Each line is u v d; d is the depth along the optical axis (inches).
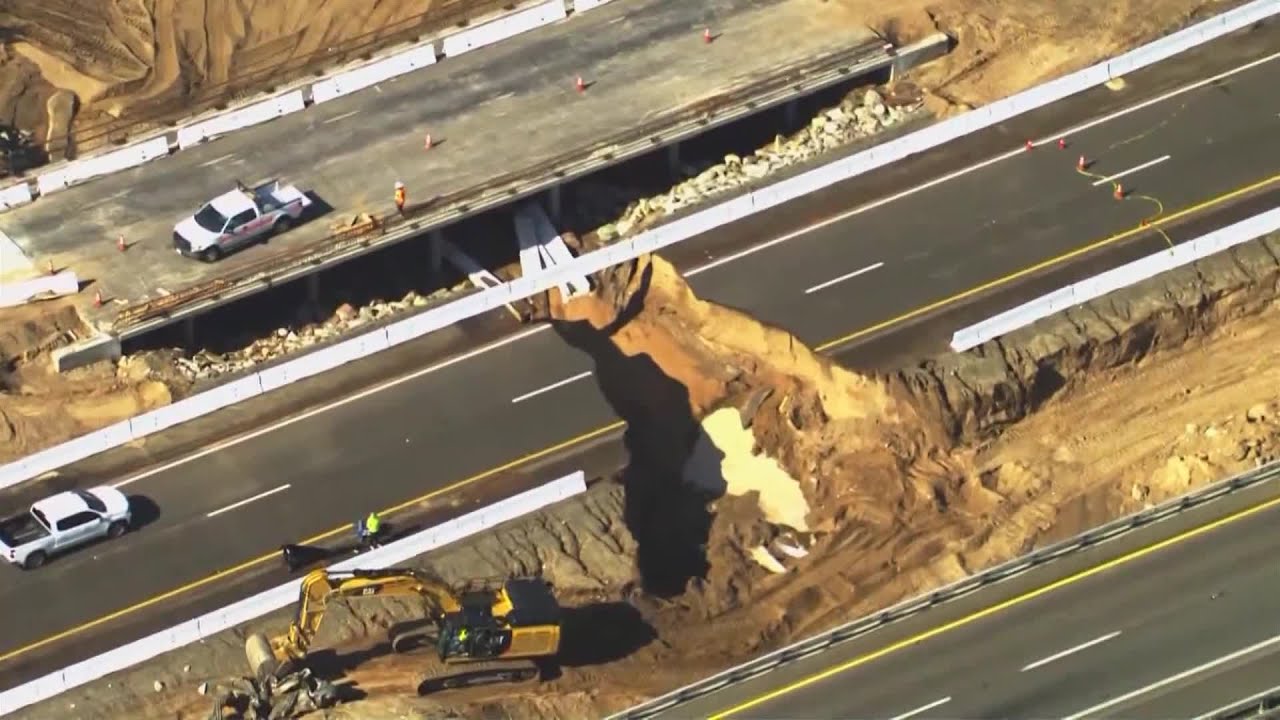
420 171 3553.2
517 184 3521.2
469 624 2834.6
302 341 3390.7
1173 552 2918.3
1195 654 2778.1
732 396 3314.5
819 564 3088.1
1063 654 2795.3
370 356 3326.8
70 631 2930.6
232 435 3198.8
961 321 3299.7
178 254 3420.3
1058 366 3260.3
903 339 3280.0
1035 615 2851.9
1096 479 3152.1
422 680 2864.2
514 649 2866.6
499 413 3218.5
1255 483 3002.0
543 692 2874.0
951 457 3186.5
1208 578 2876.5
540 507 3080.7
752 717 2746.1
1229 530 2940.5
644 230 3550.7
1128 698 2728.8
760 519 3166.8
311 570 2982.3
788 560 3105.3
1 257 3437.5
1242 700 2709.2
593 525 3061.0
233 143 3639.3
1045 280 3353.8
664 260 3447.3
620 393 3341.5
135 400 3280.0
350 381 3282.5
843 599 3034.0
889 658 2812.5
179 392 3287.4
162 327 3341.5
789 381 3294.8
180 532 3051.2
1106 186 3508.9
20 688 2829.7
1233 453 3144.7
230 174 3582.7
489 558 3006.9
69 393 3282.5
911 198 3526.1
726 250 3459.6
